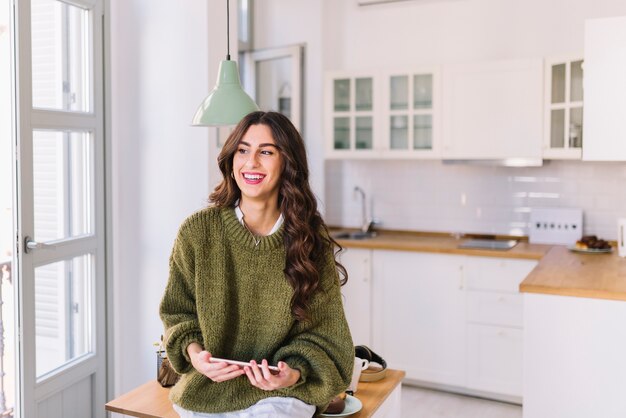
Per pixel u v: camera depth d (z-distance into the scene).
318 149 5.18
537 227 4.61
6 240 3.25
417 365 4.45
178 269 1.85
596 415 3.04
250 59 5.25
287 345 1.80
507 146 4.35
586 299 3.02
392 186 5.14
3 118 3.15
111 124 3.53
